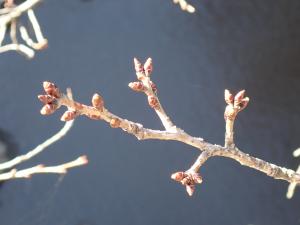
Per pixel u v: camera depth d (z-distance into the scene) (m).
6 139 1.02
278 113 1.06
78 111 0.25
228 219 0.97
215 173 1.00
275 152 1.03
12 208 0.97
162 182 1.00
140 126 0.26
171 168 1.01
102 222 0.97
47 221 0.97
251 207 0.98
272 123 1.05
